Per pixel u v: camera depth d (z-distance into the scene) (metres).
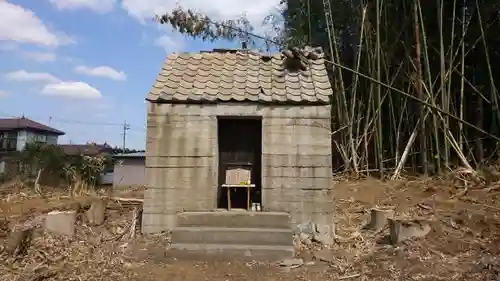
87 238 6.79
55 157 17.58
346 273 5.41
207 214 6.66
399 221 6.25
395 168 11.00
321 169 6.95
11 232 6.36
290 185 6.93
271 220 6.61
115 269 5.56
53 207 8.22
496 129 10.96
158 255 6.15
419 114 10.73
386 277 5.14
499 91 11.17
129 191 11.72
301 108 7.08
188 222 6.64
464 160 9.83
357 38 11.62
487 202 7.75
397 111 11.89
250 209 7.00
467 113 11.53
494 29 10.64
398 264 5.45
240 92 7.28
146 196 6.99
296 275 5.41
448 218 6.86
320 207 6.86
